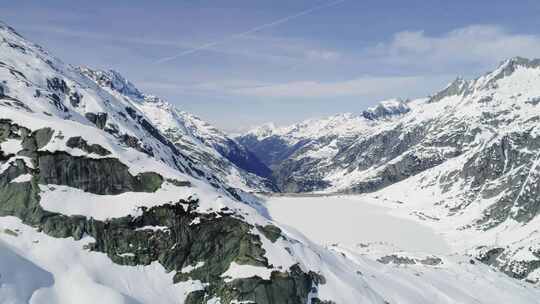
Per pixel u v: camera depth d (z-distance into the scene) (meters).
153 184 91.69
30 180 84.12
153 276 83.81
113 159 90.25
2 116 89.88
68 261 78.06
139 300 77.69
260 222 96.31
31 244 78.44
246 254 90.56
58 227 81.50
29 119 89.88
